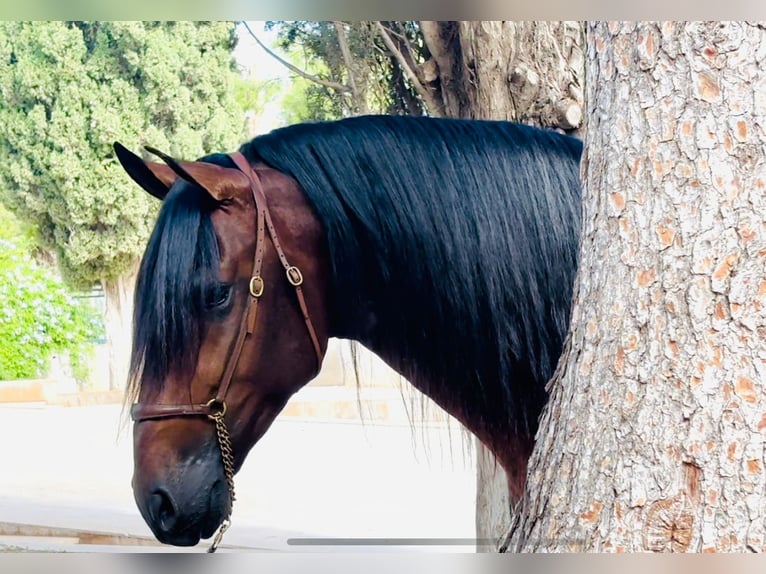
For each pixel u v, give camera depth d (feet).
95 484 20.53
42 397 33.63
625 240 4.28
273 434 26.27
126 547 15.19
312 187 6.45
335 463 22.34
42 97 33.30
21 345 34.12
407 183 6.63
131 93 33.40
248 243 6.16
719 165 4.00
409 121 6.89
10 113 33.47
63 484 20.49
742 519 3.78
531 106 10.77
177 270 5.92
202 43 34.04
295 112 38.19
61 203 34.12
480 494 11.03
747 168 3.96
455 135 6.86
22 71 32.91
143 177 6.64
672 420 3.99
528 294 6.72
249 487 19.74
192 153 34.04
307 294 6.36
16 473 21.75
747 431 3.82
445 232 6.63
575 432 4.45
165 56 33.24
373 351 7.02
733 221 3.95
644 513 3.99
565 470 4.47
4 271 33.88
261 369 6.21
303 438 25.58
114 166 33.68
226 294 6.06
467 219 6.67
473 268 6.66
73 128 33.22
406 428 26.78
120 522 16.69
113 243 34.30
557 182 6.89
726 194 3.97
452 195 6.67
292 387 6.43
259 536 15.29
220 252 6.05
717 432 3.87
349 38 15.75
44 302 34.65
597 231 4.53
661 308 4.09
